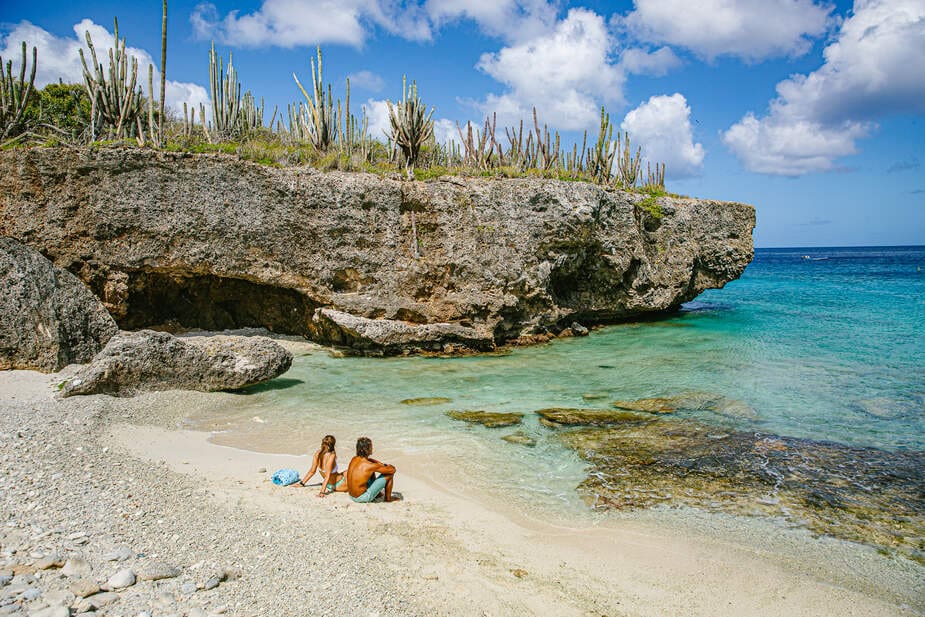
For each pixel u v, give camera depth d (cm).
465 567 607
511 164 2656
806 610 564
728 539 702
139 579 498
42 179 1716
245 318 2161
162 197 1798
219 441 1030
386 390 1436
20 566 490
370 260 1970
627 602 562
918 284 5006
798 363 1755
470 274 2045
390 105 2128
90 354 1448
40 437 908
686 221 2714
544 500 807
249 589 511
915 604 578
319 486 825
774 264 10725
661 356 1895
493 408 1273
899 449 1012
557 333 2339
